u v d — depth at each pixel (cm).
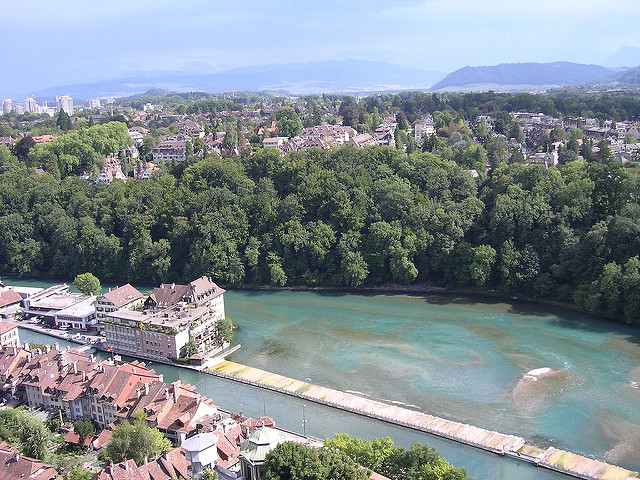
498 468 14425
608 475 13925
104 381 17488
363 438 15950
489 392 18325
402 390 18675
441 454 15075
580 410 17075
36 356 19650
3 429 15712
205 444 13325
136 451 14025
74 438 16238
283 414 17488
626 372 19212
